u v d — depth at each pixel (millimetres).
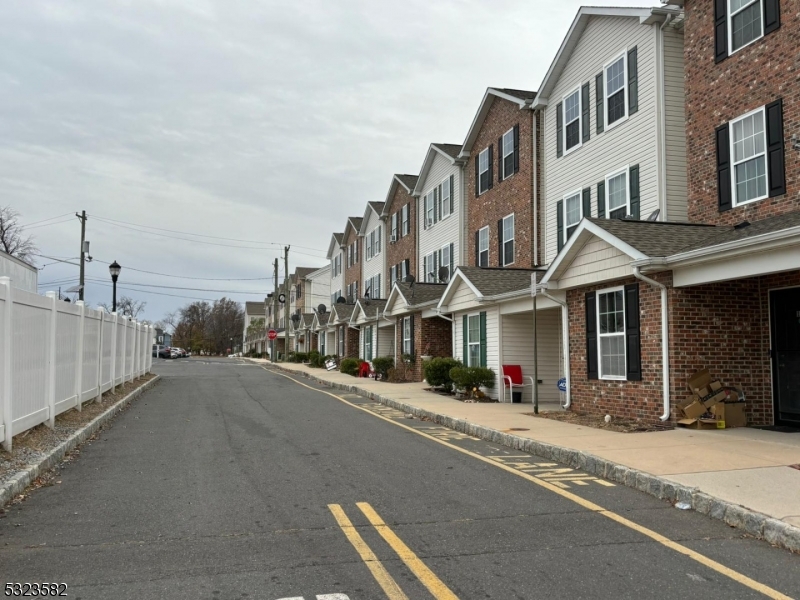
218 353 118812
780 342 11734
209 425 13164
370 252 41656
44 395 10414
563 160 18844
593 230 12883
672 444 9836
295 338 71000
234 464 9141
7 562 5172
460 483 8062
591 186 17375
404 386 23547
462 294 20406
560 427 12078
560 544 5684
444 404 16891
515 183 21734
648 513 6711
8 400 8484
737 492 6867
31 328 9648
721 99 13211
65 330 11953
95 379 14969
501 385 18016
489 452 10398
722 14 13227
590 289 14070
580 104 17953
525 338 18578
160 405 16953
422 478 8336
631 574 4980
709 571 5059
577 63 18203
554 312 18797
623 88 16031
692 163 13961
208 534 5926
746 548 5625
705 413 11453
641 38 15398
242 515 6551
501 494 7496
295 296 74625
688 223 13336
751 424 11812
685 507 6840
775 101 11945
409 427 13422
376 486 7852
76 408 12969
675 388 11656
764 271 9797
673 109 14750
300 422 13820
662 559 5320
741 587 4742
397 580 4828
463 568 5086
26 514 6539
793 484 7211
